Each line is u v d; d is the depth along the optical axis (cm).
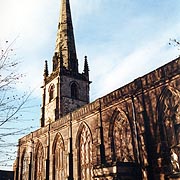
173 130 3231
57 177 5162
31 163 6169
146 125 3528
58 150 5369
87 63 8062
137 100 3759
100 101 4456
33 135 6362
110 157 3962
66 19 8638
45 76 7925
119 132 3988
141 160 3447
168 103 3366
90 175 4375
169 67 3419
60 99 7006
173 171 3081
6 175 7362
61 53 7569
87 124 4653
